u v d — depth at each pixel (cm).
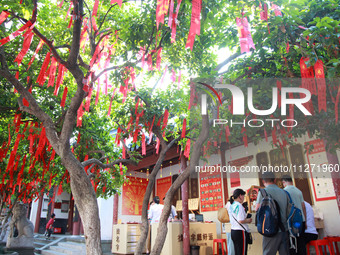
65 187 671
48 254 969
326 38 275
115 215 1059
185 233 693
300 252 399
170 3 245
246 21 279
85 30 427
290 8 295
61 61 332
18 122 503
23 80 504
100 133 657
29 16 361
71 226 1627
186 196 728
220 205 855
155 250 325
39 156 576
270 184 362
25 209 1032
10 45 470
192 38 221
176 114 548
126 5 493
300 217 342
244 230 431
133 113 535
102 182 695
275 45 338
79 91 345
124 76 434
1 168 643
